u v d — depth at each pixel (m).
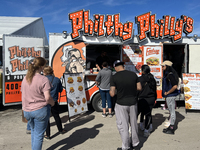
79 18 5.12
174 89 3.52
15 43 5.00
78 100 4.80
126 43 5.54
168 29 5.65
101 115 5.09
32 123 2.42
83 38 5.28
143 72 3.54
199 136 3.59
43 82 2.25
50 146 3.13
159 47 5.59
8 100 5.02
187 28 5.80
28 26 9.66
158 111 5.48
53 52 5.08
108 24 5.34
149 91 3.43
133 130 2.84
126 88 2.74
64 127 4.12
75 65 5.21
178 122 4.47
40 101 2.29
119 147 3.09
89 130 3.91
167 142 3.30
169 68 3.62
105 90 4.80
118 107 2.79
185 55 5.82
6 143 3.24
